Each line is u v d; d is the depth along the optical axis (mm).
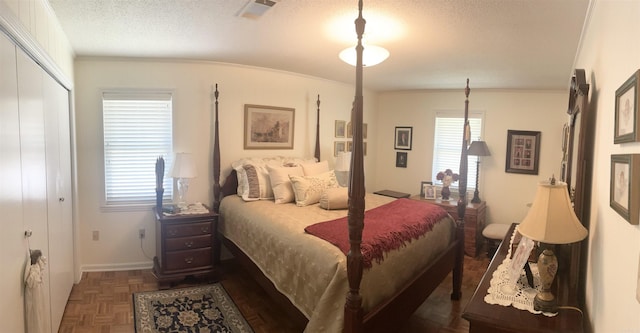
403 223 2680
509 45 2885
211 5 2232
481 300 1634
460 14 2266
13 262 1618
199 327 2670
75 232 3383
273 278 2613
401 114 5762
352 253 1850
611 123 1365
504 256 2260
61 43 2748
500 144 5039
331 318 1974
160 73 3752
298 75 4562
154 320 2754
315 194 3447
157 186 3613
